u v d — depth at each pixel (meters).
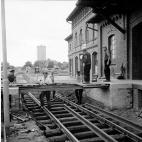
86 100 13.06
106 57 12.41
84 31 25.05
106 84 10.57
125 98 10.48
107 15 13.66
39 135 6.06
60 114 8.67
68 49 36.72
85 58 11.63
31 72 46.75
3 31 6.13
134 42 14.12
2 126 7.04
